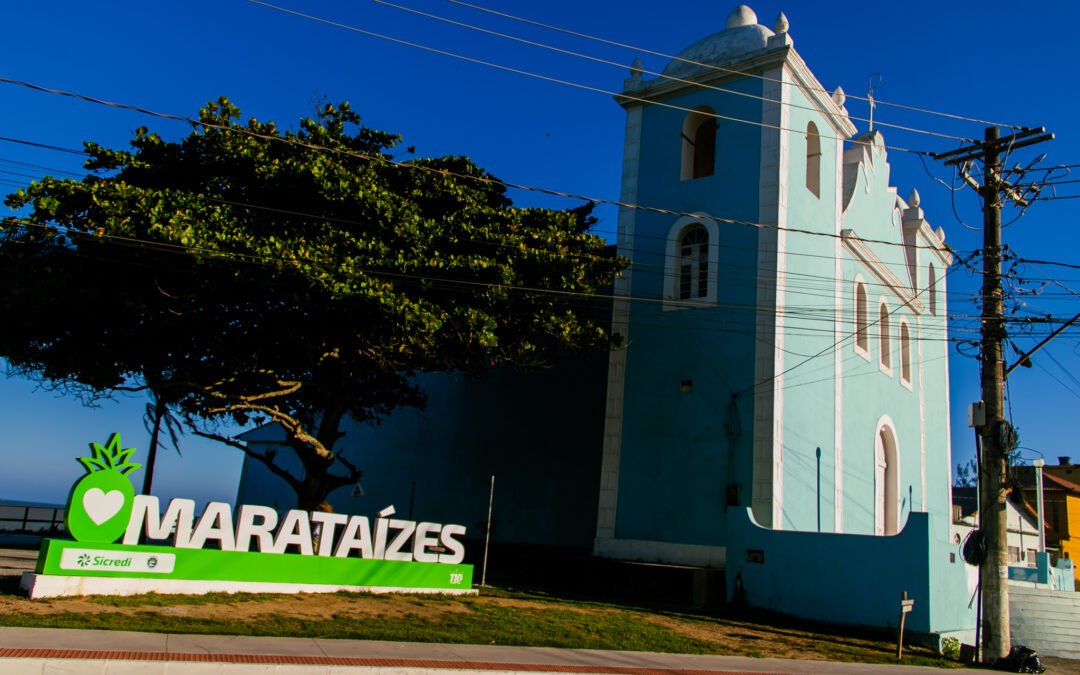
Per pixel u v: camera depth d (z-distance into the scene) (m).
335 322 15.16
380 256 14.86
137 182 15.27
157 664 8.46
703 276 20.25
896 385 26.20
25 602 10.91
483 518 24.11
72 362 14.84
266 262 13.36
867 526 22.56
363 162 16.53
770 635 14.54
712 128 22.59
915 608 14.96
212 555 12.92
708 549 17.95
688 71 21.41
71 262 14.12
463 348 16.30
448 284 15.40
